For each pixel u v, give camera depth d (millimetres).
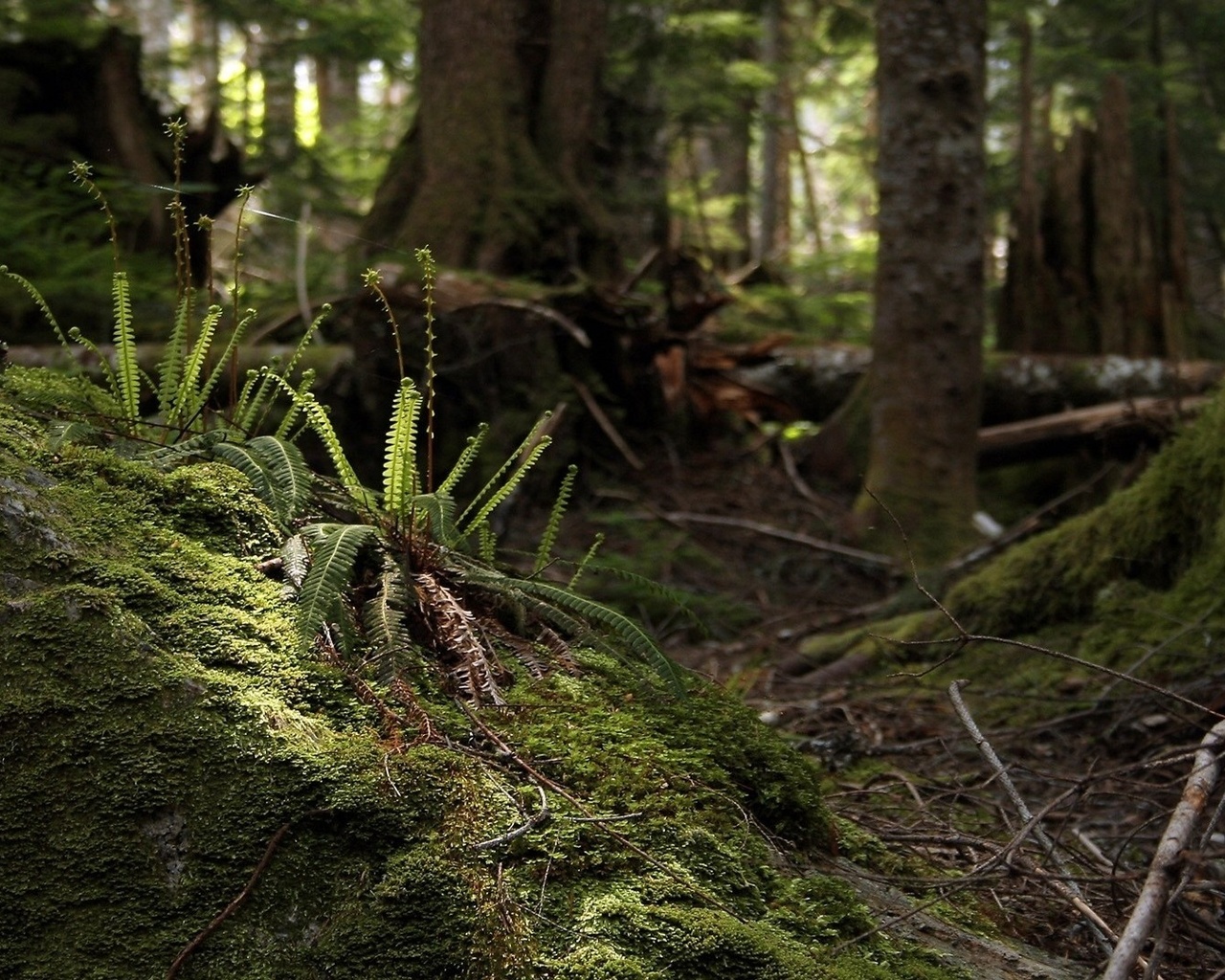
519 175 8953
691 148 15406
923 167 7875
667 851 1877
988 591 5059
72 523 2018
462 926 1657
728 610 6695
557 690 2207
